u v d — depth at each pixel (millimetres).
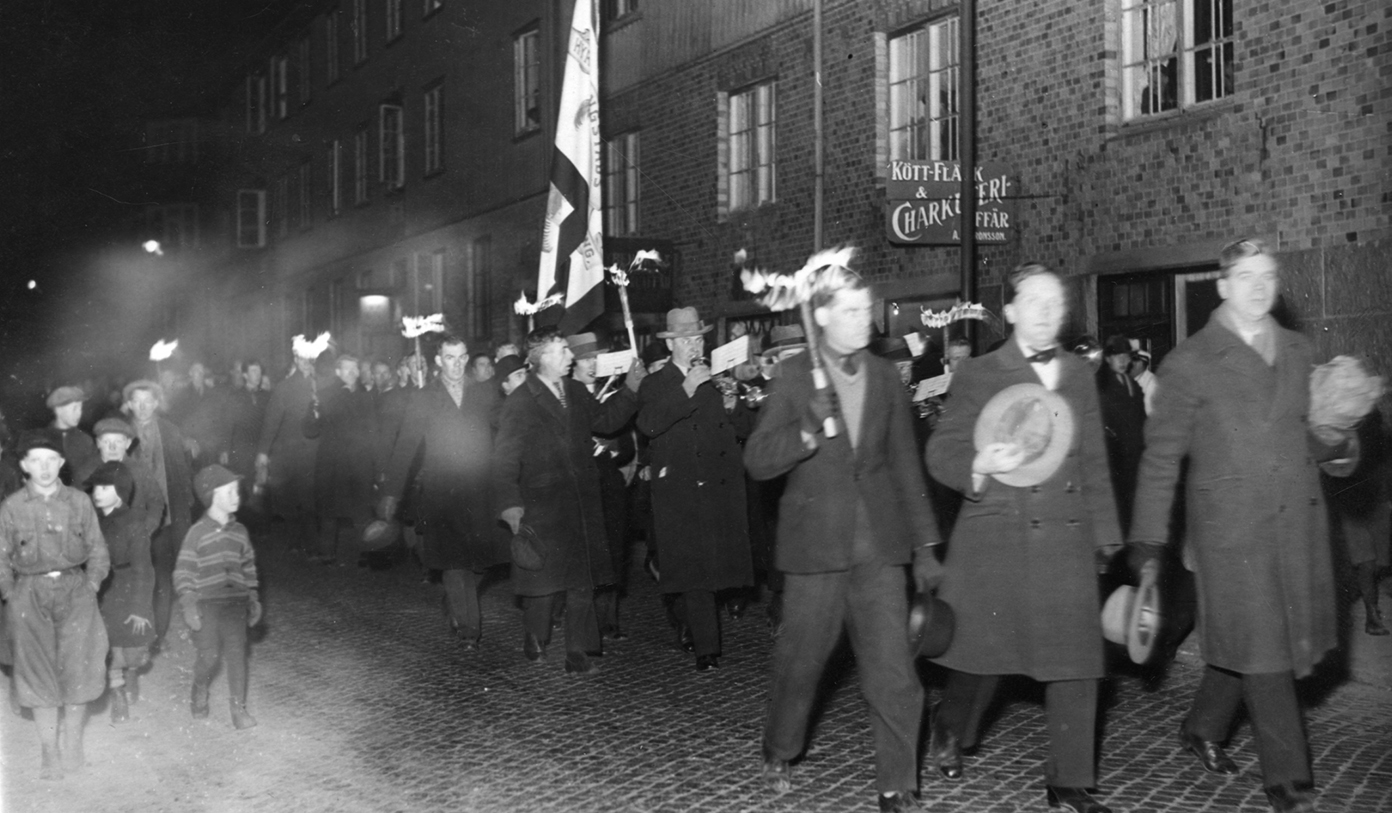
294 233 33812
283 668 8297
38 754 6477
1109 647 7461
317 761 6180
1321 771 5594
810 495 5102
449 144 25422
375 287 22641
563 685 7609
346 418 13336
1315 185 10148
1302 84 10227
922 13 13992
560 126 13961
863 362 5211
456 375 9125
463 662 8336
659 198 18859
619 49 19734
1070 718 5004
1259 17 10555
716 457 8023
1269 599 4941
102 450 7113
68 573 6129
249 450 16234
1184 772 5574
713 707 6980
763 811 5230
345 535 15094
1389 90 9586
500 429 7941
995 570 4992
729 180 17531
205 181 37219
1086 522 4984
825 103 15469
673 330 8117
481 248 24328
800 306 5082
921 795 5309
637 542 13930
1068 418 4957
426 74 26344
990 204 11898
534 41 22312
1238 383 4996
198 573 6797
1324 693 6992
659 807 5312
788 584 5211
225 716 7121
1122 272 11773
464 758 6133
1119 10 11914
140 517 7133
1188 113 11203
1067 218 12297
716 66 17469
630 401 8328
